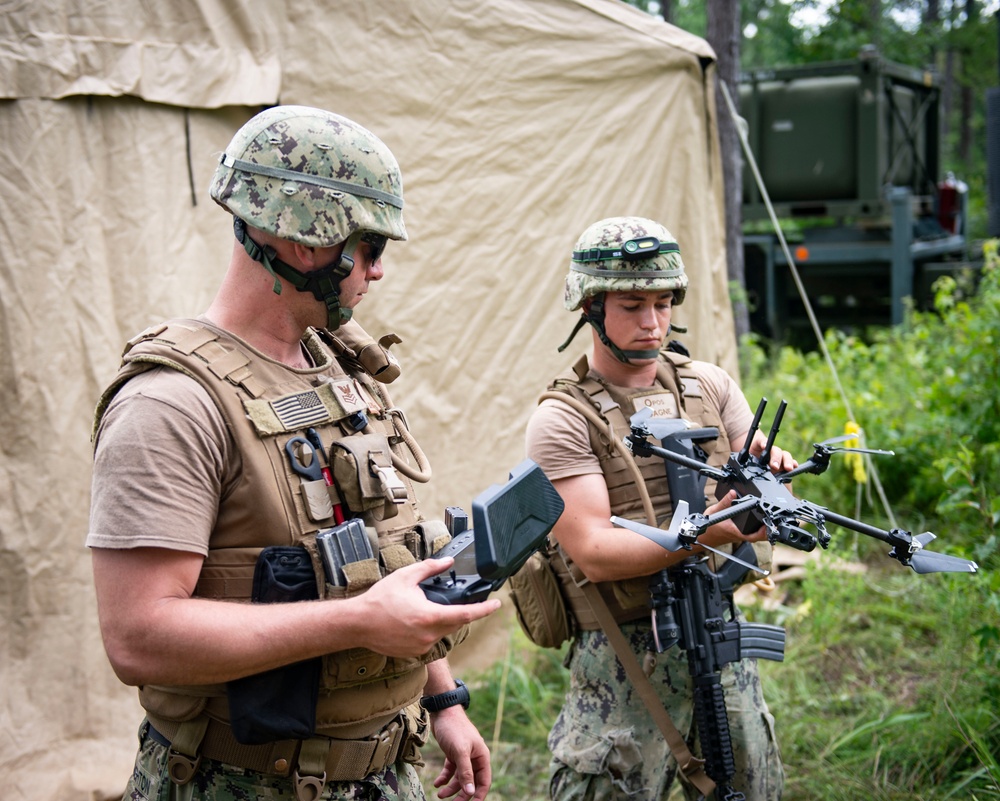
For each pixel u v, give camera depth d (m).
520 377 4.10
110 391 1.58
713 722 2.22
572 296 2.44
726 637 2.27
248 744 1.56
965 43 18.41
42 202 3.16
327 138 1.58
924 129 10.79
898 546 1.68
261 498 1.55
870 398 5.47
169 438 1.48
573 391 2.43
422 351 3.92
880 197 9.24
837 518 1.72
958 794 2.97
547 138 4.06
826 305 10.30
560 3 4.09
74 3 3.21
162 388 1.51
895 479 5.41
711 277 4.52
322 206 1.56
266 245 1.60
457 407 4.00
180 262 3.40
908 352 6.36
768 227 9.85
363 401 1.74
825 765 3.23
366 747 1.64
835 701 3.64
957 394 5.07
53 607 3.18
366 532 1.59
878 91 9.09
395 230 1.64
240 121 3.57
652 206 4.27
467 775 1.86
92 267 3.24
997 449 4.60
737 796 2.22
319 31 3.68
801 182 9.49
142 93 3.29
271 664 1.46
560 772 2.43
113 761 3.22
